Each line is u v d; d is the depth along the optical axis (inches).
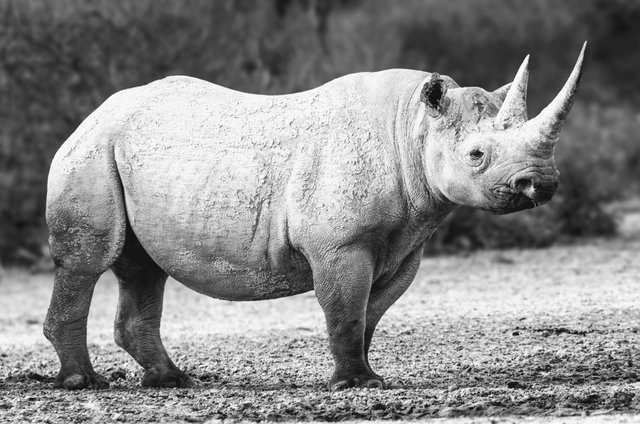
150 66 3193.9
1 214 3046.3
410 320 1856.5
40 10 3147.1
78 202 1379.2
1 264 3002.0
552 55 6274.6
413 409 1189.1
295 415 1187.9
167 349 1724.9
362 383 1302.9
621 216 3410.4
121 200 1379.2
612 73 6673.2
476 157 1230.3
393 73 1346.0
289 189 1306.6
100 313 2230.6
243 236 1325.0
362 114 1318.9
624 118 5403.5
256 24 3649.1
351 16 5634.8
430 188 1289.4
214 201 1328.7
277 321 1982.0
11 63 3129.9
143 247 1392.7
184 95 1391.5
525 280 2292.1
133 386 1439.5
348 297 1291.8
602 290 2059.5
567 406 1178.6
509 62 6063.0
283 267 1332.4
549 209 3056.1
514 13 6343.5
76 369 1408.7
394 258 1330.0
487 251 2898.6
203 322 2030.0
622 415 1130.7
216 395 1316.4
